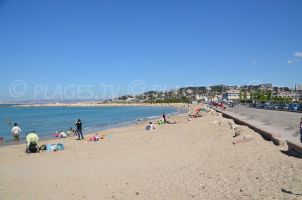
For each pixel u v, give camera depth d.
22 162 19.89
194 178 12.58
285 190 9.78
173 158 17.70
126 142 28.55
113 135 36.06
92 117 90.62
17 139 34.91
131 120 72.75
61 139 34.72
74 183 13.74
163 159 17.69
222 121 40.16
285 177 11.15
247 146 18.66
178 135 30.62
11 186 13.73
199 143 22.91
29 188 13.28
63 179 14.62
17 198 11.88
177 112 116.69
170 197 10.55
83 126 57.09
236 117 46.88
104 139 32.16
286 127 30.36
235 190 10.41
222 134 26.53
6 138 40.12
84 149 25.08
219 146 20.05
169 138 28.78
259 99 144.75
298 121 38.59
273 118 44.72
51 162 19.48
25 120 78.88
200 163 15.39
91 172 15.77
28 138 24.31
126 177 14.10
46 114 115.81
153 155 19.45
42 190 12.87
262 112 65.62
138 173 14.69
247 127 30.67
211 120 47.69
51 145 25.53
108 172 15.49
